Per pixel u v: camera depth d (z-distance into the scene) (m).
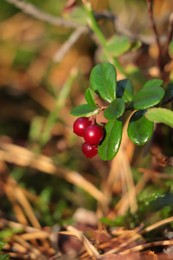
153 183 0.37
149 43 0.40
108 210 0.36
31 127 0.46
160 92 0.28
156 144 0.37
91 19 0.36
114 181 0.38
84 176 0.41
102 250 0.31
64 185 0.39
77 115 0.28
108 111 0.27
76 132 0.28
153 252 0.29
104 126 0.28
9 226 0.34
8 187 0.39
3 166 0.41
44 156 0.41
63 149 0.43
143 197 0.34
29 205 0.37
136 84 0.36
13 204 0.37
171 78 0.34
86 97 0.28
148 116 0.28
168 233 0.31
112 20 0.39
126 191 0.37
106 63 0.29
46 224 0.35
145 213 0.33
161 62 0.36
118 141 0.27
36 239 0.33
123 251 0.30
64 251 0.32
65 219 0.36
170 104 0.33
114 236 0.32
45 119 0.46
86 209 0.37
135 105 0.28
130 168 0.38
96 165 0.41
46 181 0.40
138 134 0.28
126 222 0.33
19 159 0.42
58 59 0.42
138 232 0.31
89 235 0.32
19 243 0.33
